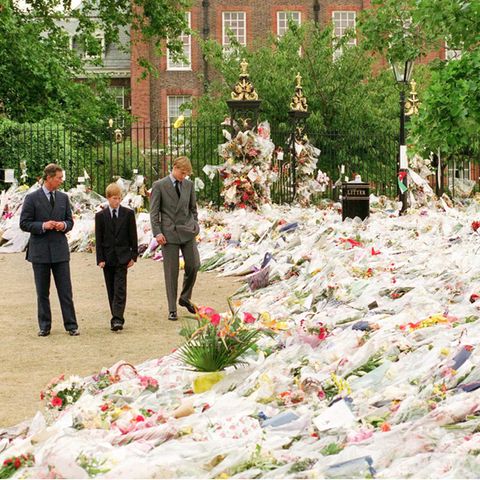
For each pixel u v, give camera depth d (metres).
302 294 12.66
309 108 38.31
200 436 6.38
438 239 17.25
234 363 8.29
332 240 17.66
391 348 8.08
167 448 6.12
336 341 8.85
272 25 55.56
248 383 7.75
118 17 40.69
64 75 37.28
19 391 9.41
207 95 41.19
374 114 37.75
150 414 7.32
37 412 7.72
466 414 6.06
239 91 24.97
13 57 36.09
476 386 6.75
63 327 13.29
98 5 41.38
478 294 10.60
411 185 28.50
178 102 55.59
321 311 11.27
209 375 8.08
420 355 7.67
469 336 8.12
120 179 26.38
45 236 12.71
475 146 29.88
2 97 36.91
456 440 5.57
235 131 24.98
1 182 28.75
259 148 24.48
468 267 12.70
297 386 7.45
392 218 22.64
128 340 12.19
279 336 9.26
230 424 6.49
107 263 13.03
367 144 36.53
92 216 24.55
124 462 5.73
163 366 9.34
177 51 41.19
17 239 22.55
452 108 14.93
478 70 14.87
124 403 7.89
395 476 5.18
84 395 7.98
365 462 5.34
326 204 29.36
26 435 7.35
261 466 5.61
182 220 13.91
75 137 36.28
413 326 8.88
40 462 6.21
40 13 41.06
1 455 6.48
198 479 5.56
